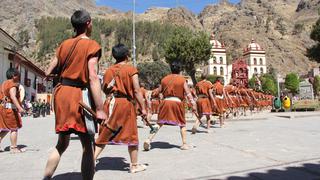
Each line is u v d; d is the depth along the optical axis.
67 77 4.04
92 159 4.13
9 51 43.00
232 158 6.75
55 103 4.03
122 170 5.87
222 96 13.33
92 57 4.01
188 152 7.61
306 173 5.44
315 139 9.51
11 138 8.13
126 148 8.40
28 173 5.77
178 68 8.11
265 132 11.51
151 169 5.89
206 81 11.56
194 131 11.26
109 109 5.66
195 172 5.59
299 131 11.73
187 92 8.01
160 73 87.19
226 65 127.62
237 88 21.41
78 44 4.05
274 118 19.77
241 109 24.48
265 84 95.56
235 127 13.76
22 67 49.47
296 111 28.91
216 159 6.68
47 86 68.75
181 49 52.34
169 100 7.96
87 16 4.23
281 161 6.36
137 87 5.76
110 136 5.66
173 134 11.48
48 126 18.14
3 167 6.30
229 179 5.10
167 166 6.11
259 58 141.75
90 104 4.02
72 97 3.97
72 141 9.80
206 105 11.45
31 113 39.25
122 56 5.86
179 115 7.98
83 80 4.03
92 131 3.95
